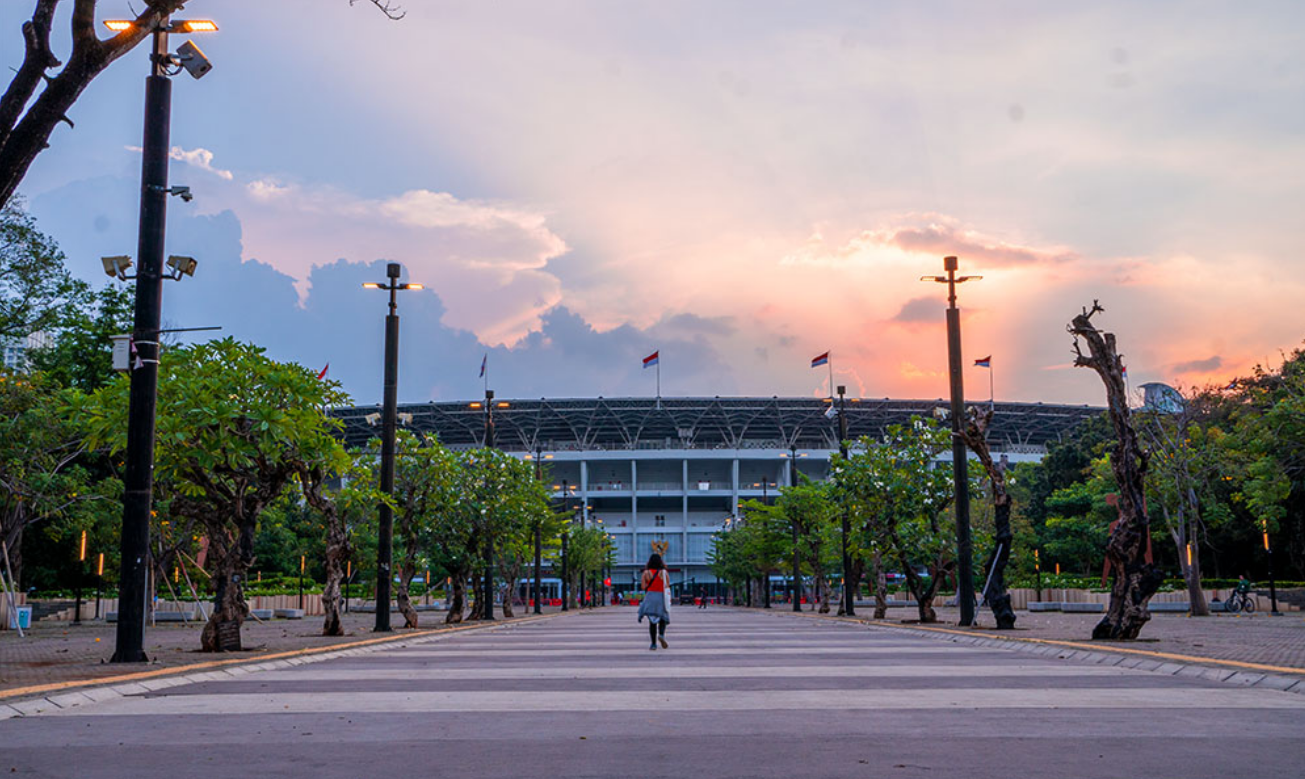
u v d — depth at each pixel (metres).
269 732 8.23
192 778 6.23
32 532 49.53
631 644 21.91
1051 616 43.69
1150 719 8.66
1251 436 41.12
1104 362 21.38
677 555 138.88
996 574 26.09
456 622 40.16
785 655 17.31
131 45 11.48
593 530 101.06
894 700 10.12
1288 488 39.47
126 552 15.01
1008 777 6.14
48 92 10.98
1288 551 64.12
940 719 8.72
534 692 11.20
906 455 36.88
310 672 14.54
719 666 14.82
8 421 33.94
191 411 17.11
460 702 10.27
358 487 28.52
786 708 9.54
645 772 6.36
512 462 44.16
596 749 7.26
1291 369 41.94
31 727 8.62
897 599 78.56
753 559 82.81
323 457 20.02
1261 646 17.61
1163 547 69.75
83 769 6.57
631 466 142.38
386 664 16.23
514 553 51.12
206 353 18.77
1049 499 75.44
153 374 15.18
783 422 140.88
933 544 35.53
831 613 53.97
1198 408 47.75
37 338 48.91
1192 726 8.24
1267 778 6.09
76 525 40.03
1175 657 13.82
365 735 8.02
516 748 7.33
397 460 33.97
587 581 113.38
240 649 19.11
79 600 44.50
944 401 135.62
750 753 7.05
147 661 15.09
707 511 144.12
